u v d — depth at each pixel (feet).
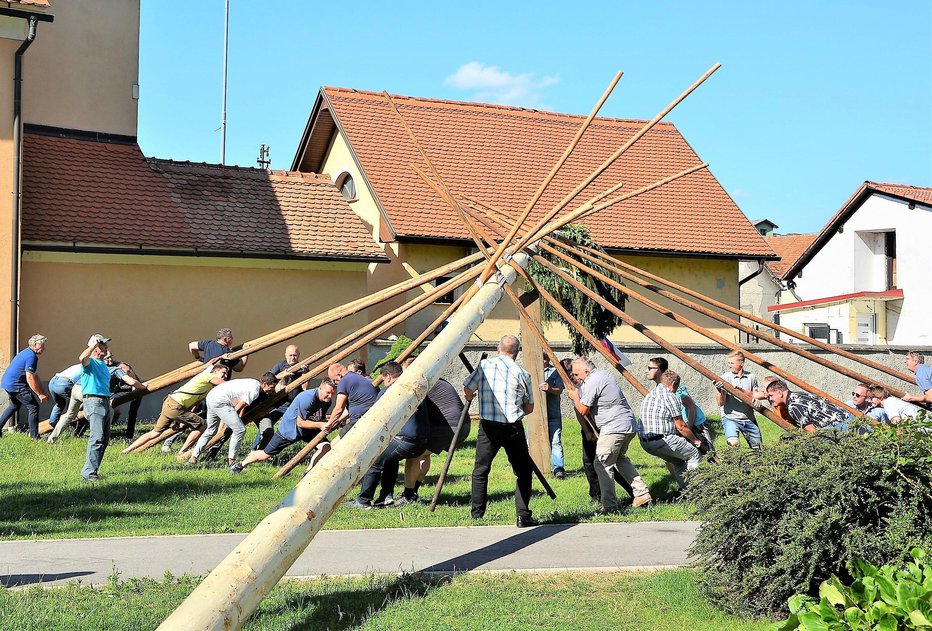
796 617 18.93
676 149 101.14
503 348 35.35
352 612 23.18
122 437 54.70
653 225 90.17
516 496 34.27
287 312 71.36
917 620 17.75
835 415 40.42
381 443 27.37
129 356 65.77
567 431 63.93
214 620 20.59
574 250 48.75
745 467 24.43
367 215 85.71
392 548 30.32
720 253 89.71
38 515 34.50
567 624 22.53
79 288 64.39
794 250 169.58
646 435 38.24
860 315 119.75
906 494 22.68
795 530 22.75
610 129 101.24
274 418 52.80
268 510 36.01
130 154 73.97
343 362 72.23
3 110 57.57
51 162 69.31
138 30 75.51
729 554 24.06
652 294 88.74
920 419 24.30
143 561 27.94
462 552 29.81
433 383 31.27
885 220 119.65
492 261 42.68
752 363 83.56
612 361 43.98
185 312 67.77
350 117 89.66
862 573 21.72
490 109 97.66
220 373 47.01
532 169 91.35
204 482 41.34
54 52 72.08
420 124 92.12
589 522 35.06
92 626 21.34
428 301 47.85
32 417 51.29
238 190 75.31
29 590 24.21
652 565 28.09
